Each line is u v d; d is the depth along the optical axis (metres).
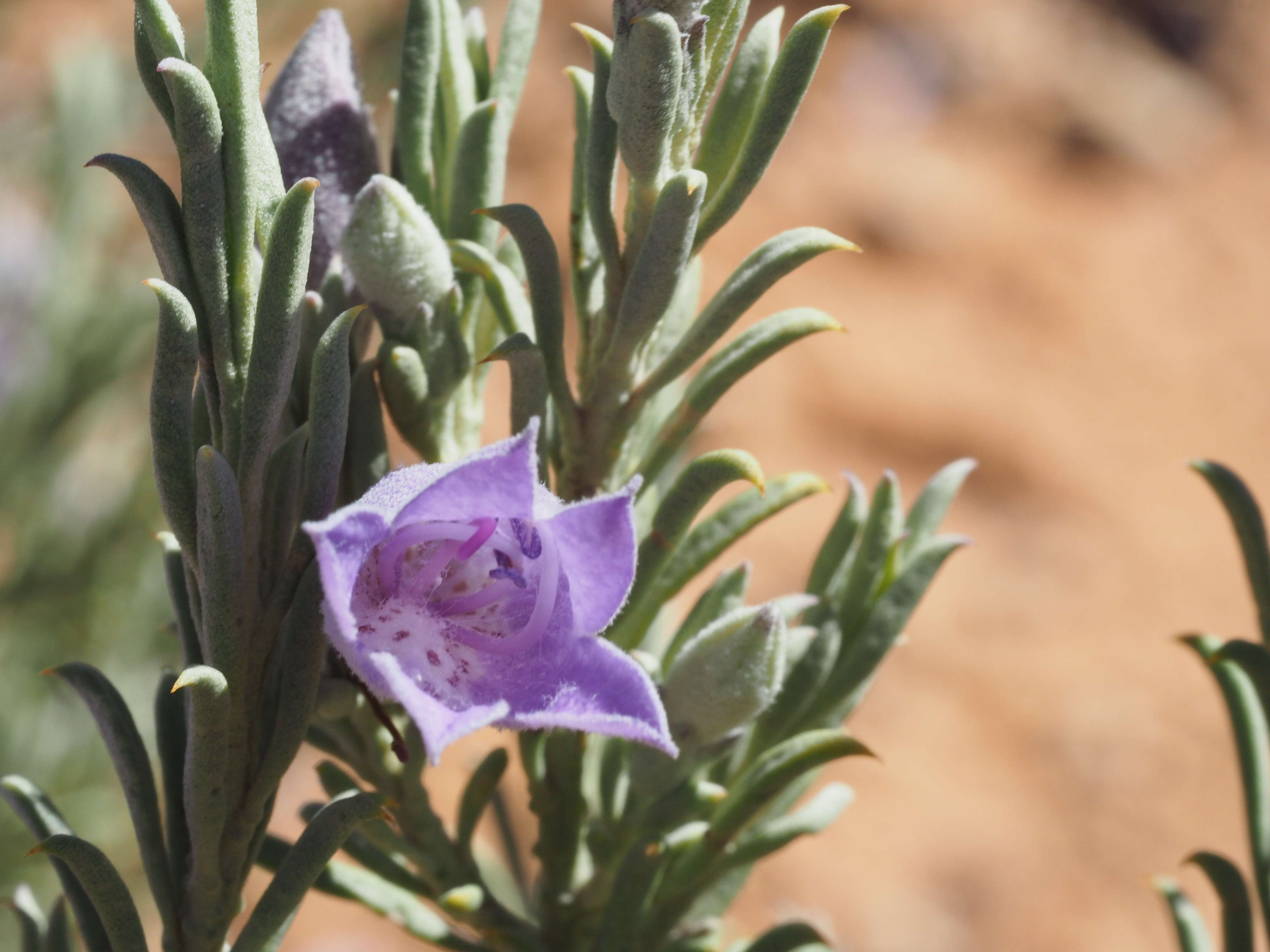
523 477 0.14
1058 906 0.60
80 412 0.34
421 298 0.17
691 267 0.18
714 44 0.16
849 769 0.64
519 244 0.16
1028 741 0.67
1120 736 0.67
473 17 0.18
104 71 0.32
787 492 0.17
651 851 0.17
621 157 0.16
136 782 0.16
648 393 0.17
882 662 0.18
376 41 0.37
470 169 0.17
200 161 0.15
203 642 0.15
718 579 0.17
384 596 0.15
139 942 0.15
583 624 0.15
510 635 0.15
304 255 0.15
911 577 0.18
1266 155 1.00
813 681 0.17
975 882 0.61
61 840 0.15
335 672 0.16
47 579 0.33
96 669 0.16
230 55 0.15
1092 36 1.03
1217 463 0.18
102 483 0.35
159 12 0.15
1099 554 0.75
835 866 0.60
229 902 0.16
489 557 0.16
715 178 0.17
